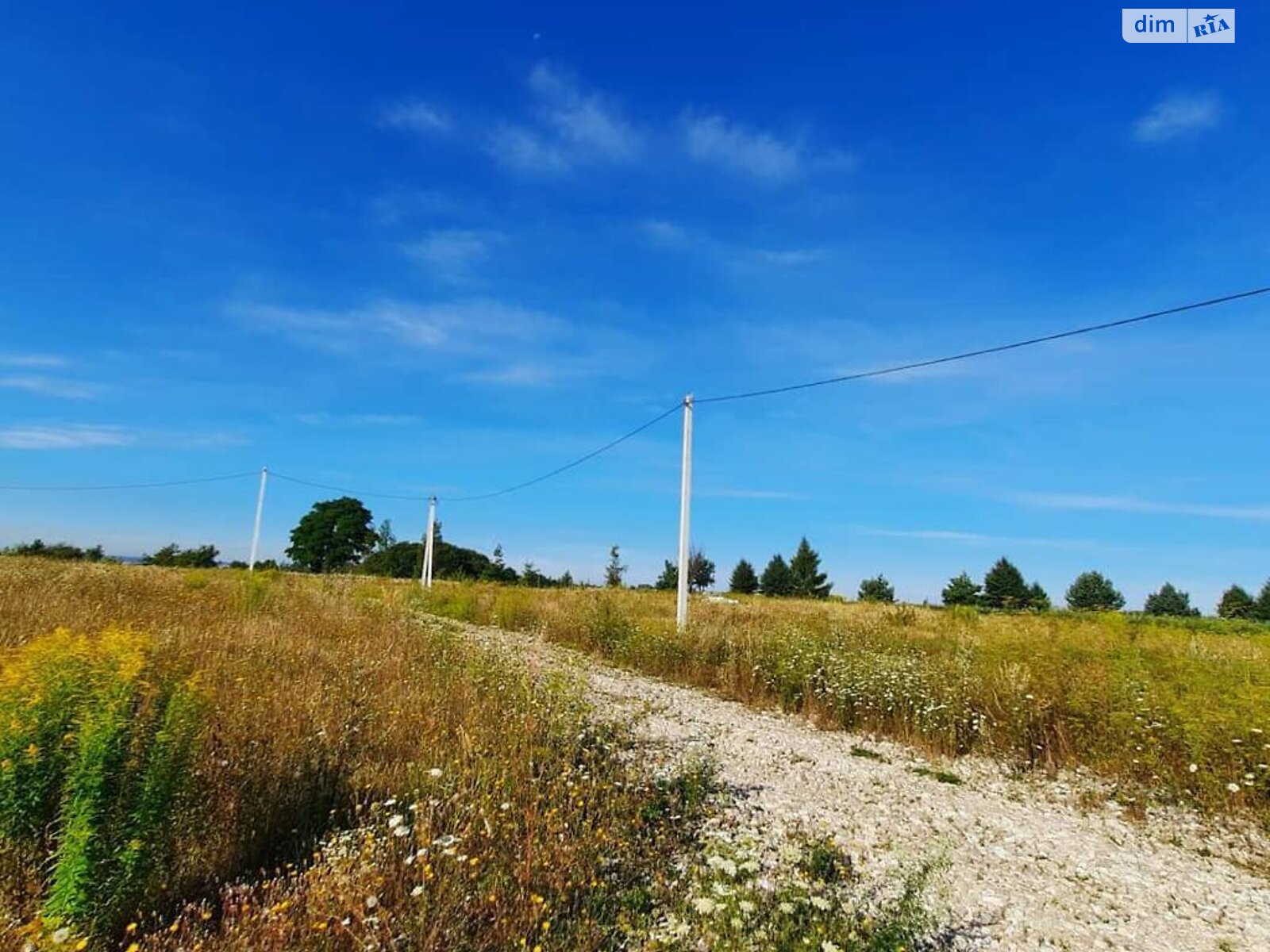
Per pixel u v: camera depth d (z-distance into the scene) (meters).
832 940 3.94
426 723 6.95
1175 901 5.27
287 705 6.61
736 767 7.82
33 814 3.69
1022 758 8.95
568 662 11.76
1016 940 4.52
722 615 22.78
